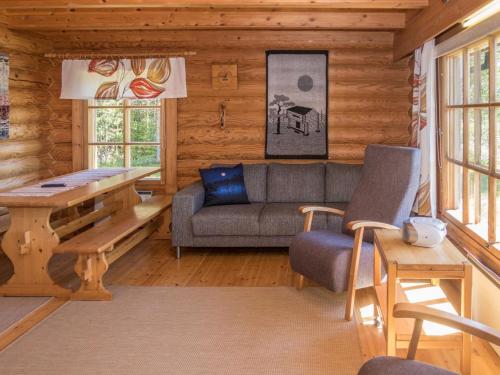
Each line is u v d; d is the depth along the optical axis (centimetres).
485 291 333
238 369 293
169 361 303
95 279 407
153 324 358
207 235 528
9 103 550
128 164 648
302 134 616
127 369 293
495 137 344
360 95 610
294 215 525
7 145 552
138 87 616
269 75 613
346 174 585
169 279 461
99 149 650
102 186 461
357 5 430
